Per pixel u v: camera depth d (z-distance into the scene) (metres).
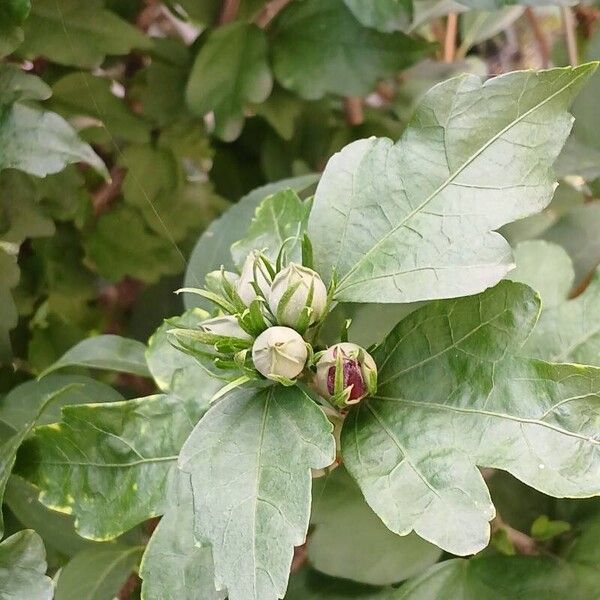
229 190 0.44
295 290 0.24
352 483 0.29
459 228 0.24
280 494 0.23
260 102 0.39
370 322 0.30
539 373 0.23
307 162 0.43
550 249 0.29
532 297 0.24
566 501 0.32
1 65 0.31
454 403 0.24
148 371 0.31
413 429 0.24
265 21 0.39
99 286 0.42
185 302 0.33
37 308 0.40
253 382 0.25
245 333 0.24
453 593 0.28
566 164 0.35
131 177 0.40
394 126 0.44
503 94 0.24
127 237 0.41
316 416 0.24
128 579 0.33
